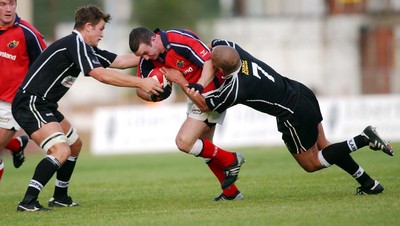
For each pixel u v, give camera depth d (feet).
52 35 382.01
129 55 104.53
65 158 93.91
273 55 443.73
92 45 95.45
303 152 99.04
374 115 244.42
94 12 94.07
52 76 93.86
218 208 92.02
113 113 249.96
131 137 247.70
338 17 436.35
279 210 86.17
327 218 78.33
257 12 449.48
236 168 98.73
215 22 429.79
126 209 96.12
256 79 93.91
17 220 86.58
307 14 441.68
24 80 94.43
